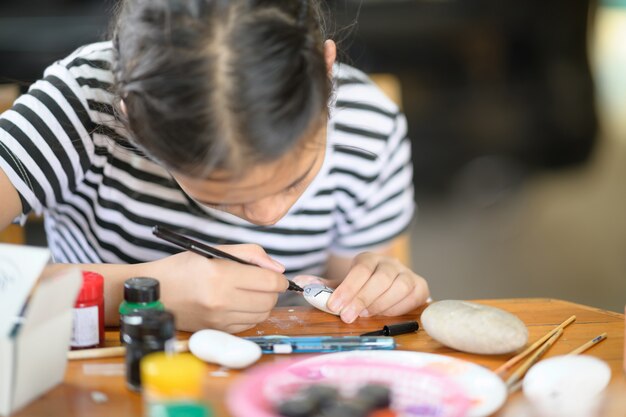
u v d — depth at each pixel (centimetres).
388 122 142
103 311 100
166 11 89
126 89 91
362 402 80
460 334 97
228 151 85
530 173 345
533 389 87
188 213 132
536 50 320
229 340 95
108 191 130
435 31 304
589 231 326
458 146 333
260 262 108
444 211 340
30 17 258
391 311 112
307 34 92
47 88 124
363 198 142
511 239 321
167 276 104
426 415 80
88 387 88
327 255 150
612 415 83
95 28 256
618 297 279
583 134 341
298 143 88
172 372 78
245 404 81
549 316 111
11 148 119
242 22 87
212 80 85
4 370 81
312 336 103
